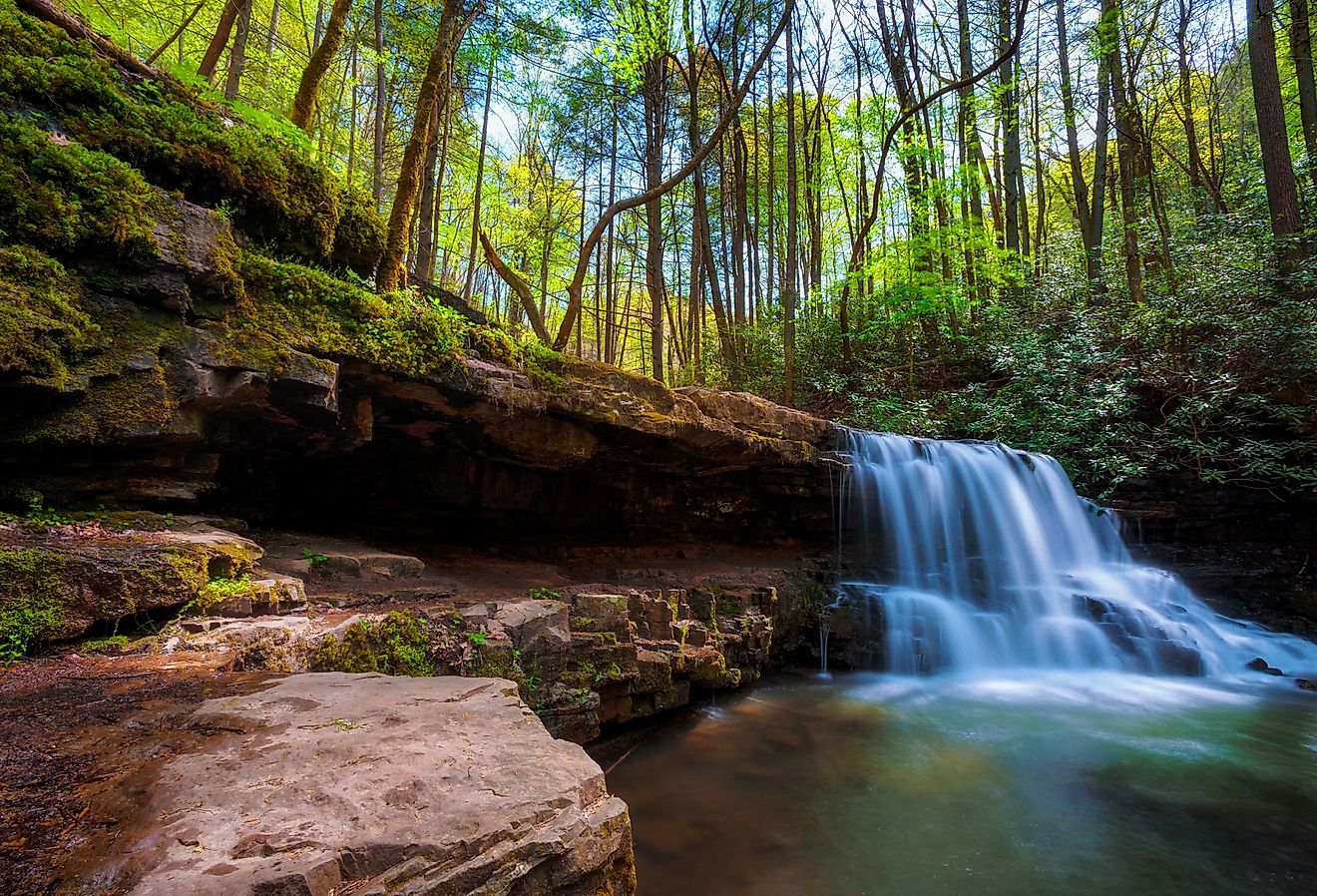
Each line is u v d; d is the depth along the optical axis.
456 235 22.16
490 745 2.06
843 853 4.03
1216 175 17.45
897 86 16.09
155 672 2.62
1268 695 7.36
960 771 5.26
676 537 9.63
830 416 14.45
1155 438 11.39
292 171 5.36
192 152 4.65
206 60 7.57
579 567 7.73
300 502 6.40
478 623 4.52
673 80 19.23
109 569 2.92
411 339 5.47
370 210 6.21
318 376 4.76
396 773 1.79
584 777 1.93
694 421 7.84
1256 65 12.46
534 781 1.85
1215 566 10.65
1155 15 13.95
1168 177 19.08
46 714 2.11
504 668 4.45
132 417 3.86
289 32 14.69
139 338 3.96
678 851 4.04
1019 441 12.61
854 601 8.72
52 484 3.80
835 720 6.45
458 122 16.08
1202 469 10.84
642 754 5.56
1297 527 10.62
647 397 7.50
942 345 15.45
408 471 7.00
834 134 16.72
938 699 7.16
